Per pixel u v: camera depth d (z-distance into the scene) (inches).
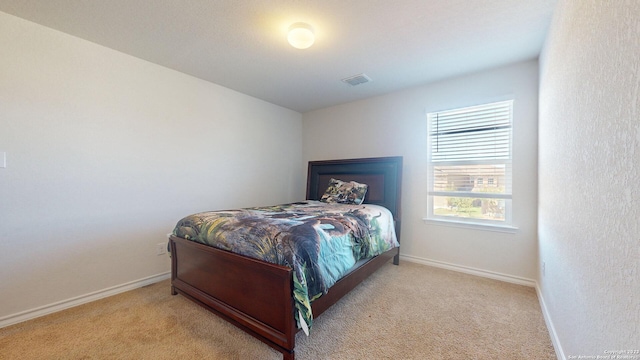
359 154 151.3
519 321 74.5
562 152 59.6
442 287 98.1
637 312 27.9
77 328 71.4
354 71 110.9
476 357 59.6
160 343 65.1
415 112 129.6
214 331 70.2
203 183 122.0
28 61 76.9
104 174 91.7
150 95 103.3
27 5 69.3
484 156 111.7
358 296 90.5
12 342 65.3
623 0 31.3
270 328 60.3
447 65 104.9
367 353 61.1
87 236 88.0
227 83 125.4
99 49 90.3
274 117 159.2
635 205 28.5
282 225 68.4
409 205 131.0
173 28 80.1
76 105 85.7
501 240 106.2
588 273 42.7
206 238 76.7
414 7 69.7
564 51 58.4
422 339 66.3
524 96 101.3
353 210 104.0
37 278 78.5
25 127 76.7
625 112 30.8
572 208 51.7
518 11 70.9
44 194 79.9
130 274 98.0
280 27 79.4
